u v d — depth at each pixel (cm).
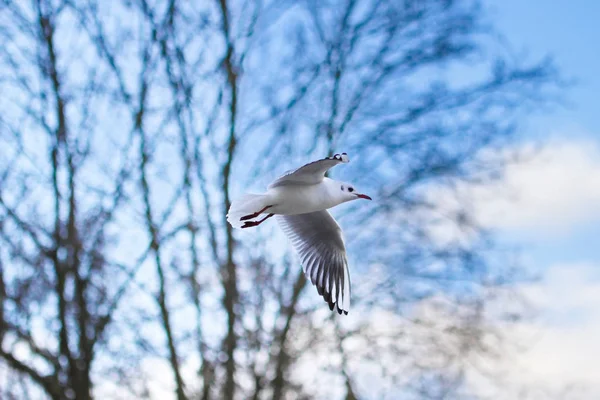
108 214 1264
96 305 1245
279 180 763
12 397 1245
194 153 1352
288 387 1260
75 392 1224
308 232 883
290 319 1288
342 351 1300
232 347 1268
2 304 1216
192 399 1274
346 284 887
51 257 1224
